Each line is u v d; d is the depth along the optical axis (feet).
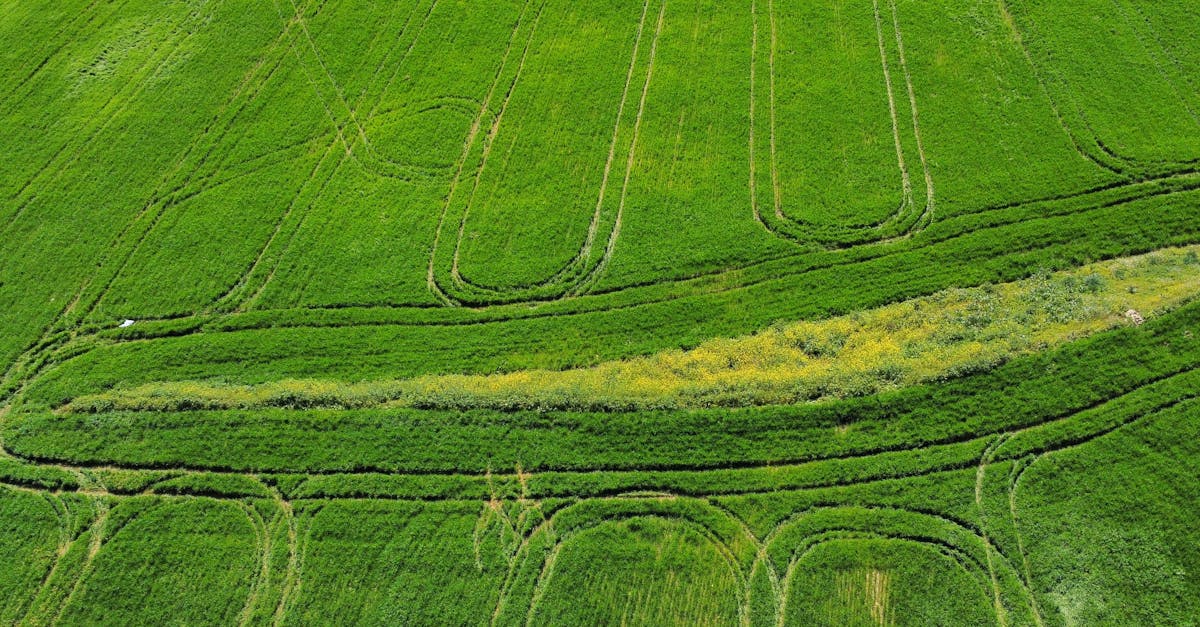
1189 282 90.38
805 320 94.38
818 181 106.11
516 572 79.15
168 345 96.17
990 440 82.38
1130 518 77.05
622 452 84.64
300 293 100.32
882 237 100.63
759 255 100.12
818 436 83.97
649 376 90.33
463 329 96.32
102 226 107.45
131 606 79.10
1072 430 81.61
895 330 91.91
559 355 93.35
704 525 80.79
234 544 81.82
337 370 93.61
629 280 99.09
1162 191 100.73
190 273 102.47
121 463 86.48
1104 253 95.81
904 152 108.68
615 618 76.59
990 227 99.96
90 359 95.40
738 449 84.02
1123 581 74.28
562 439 85.61
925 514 79.56
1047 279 94.38
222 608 78.64
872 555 77.66
